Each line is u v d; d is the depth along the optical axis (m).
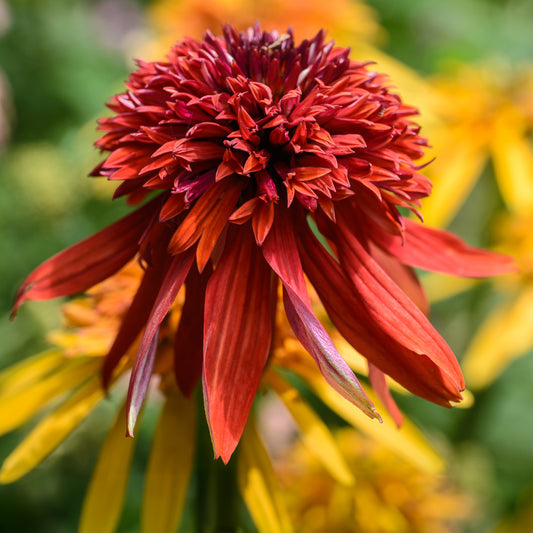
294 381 0.43
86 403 0.29
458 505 0.39
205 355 0.25
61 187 0.49
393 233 0.26
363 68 0.28
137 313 0.26
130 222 0.27
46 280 0.27
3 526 0.41
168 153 0.26
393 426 0.30
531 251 0.41
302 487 0.39
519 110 0.43
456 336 0.49
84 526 0.28
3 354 0.43
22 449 0.29
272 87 0.26
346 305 0.26
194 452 0.29
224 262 0.25
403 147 0.27
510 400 0.48
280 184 0.26
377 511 0.38
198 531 0.29
